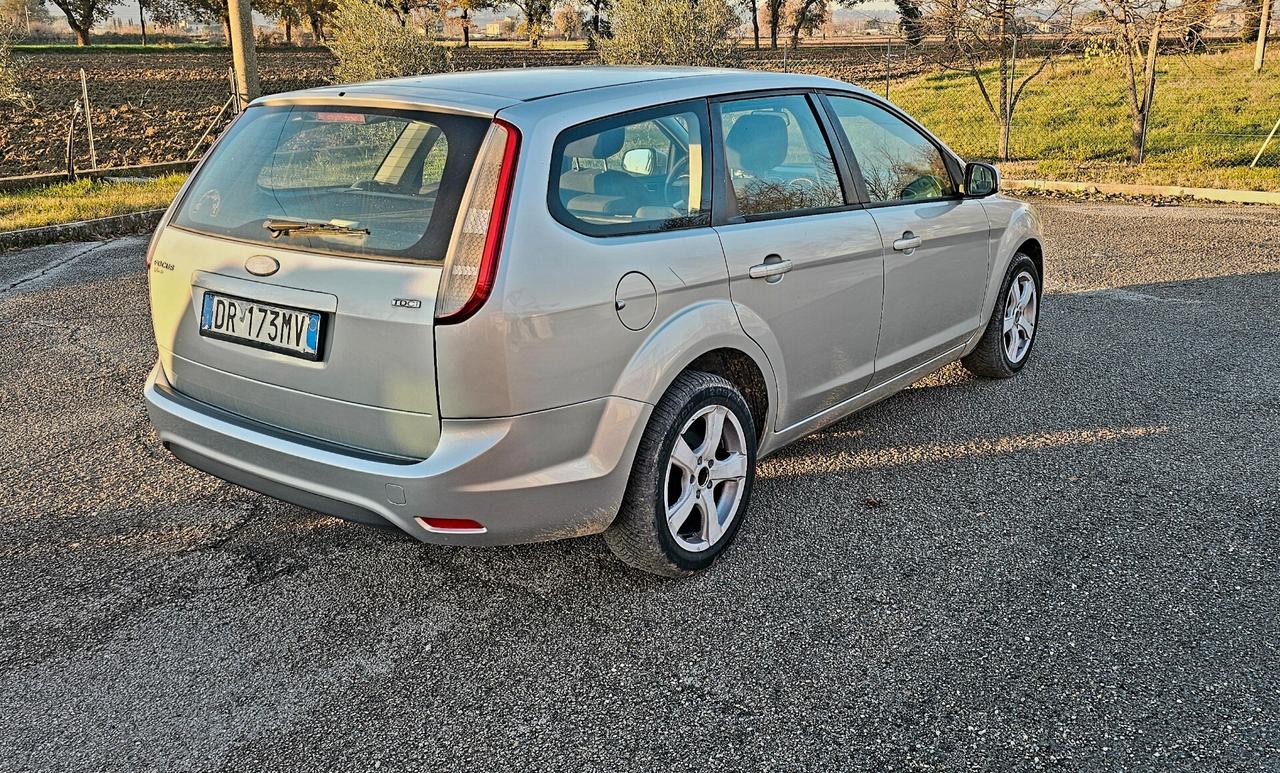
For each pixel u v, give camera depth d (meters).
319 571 3.50
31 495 4.08
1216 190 11.70
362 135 3.04
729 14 16.44
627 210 3.08
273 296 2.99
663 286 3.07
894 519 3.82
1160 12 14.18
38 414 5.00
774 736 2.62
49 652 3.03
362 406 2.89
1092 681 2.82
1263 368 5.53
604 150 3.06
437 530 2.88
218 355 3.18
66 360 5.86
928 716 2.69
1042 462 4.32
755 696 2.79
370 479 2.84
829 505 3.95
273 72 33.16
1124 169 13.91
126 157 17.53
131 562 3.56
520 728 2.68
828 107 4.02
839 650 3.00
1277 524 3.71
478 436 2.77
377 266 2.80
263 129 3.29
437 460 2.77
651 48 16.11
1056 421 4.80
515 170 2.79
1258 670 2.85
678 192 3.26
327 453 2.94
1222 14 15.11
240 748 2.61
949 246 4.53
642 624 3.16
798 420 3.87
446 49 17.05
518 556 3.59
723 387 3.32
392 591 3.37
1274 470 4.18
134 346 6.13
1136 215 10.82
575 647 3.04
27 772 2.53
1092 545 3.59
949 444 4.55
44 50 46.97
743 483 3.53
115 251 9.32
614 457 3.02
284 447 3.01
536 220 2.79
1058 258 8.59
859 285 3.94
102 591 3.37
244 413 3.19
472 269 2.70
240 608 3.27
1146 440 4.54
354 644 3.07
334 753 2.59
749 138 3.58
